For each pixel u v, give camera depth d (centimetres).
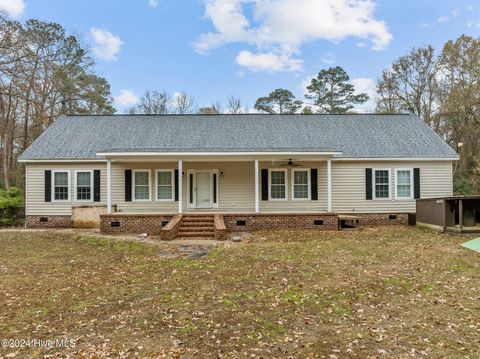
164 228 1256
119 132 1803
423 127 1883
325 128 1870
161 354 423
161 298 625
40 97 2661
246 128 1864
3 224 1711
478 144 2702
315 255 948
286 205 1667
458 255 939
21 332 495
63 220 1627
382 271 783
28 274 810
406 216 1652
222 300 609
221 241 1219
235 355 419
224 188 1680
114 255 1023
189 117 2006
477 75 2619
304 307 573
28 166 1628
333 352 423
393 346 438
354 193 1658
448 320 516
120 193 1650
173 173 1666
